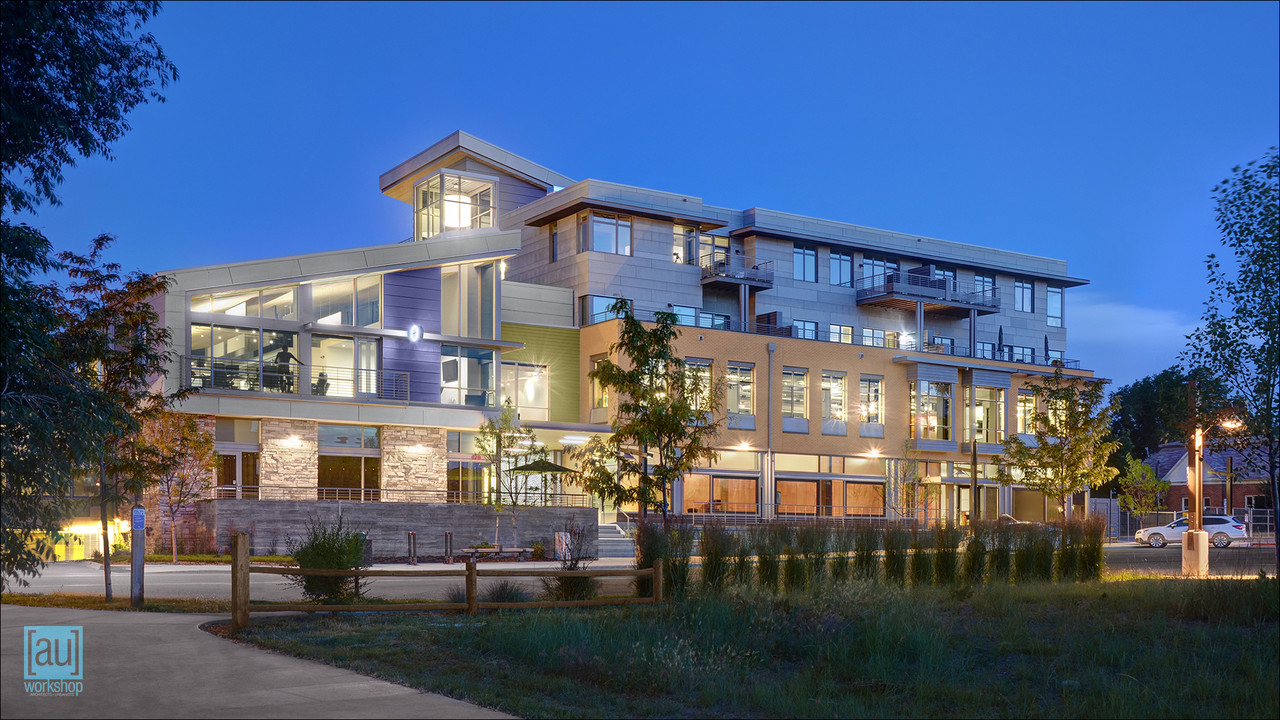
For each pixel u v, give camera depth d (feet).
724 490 172.45
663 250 183.93
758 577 63.87
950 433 196.95
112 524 113.50
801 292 203.92
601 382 75.20
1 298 41.88
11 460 44.80
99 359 64.69
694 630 45.44
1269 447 58.29
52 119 42.60
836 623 44.65
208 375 124.16
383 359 137.90
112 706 29.94
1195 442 78.18
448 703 31.73
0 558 46.57
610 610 52.65
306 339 131.75
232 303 127.24
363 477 136.05
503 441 136.46
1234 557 103.71
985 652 42.75
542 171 198.59
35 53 42.93
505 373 163.53
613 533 143.74
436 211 176.04
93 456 49.42
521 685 35.04
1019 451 107.34
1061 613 52.34
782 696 33.88
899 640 41.47
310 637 43.55
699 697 34.42
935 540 72.38
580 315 175.73
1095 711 32.04
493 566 108.88
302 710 30.07
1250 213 56.29
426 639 43.16
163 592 70.44
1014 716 32.04
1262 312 56.44
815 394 183.21
